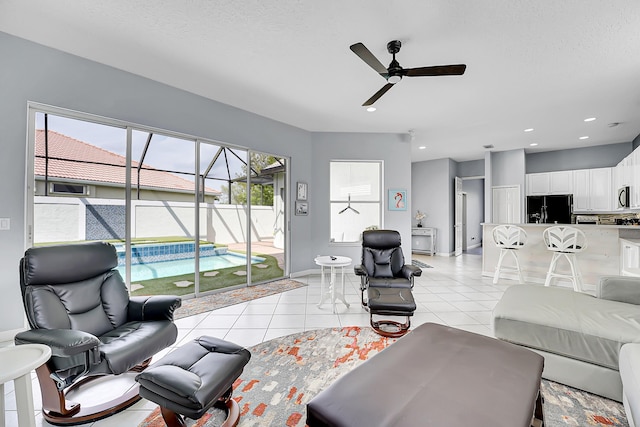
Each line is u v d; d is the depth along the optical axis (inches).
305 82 129.6
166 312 77.4
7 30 93.4
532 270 177.6
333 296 128.1
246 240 168.2
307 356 87.9
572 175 245.6
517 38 94.6
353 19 86.4
